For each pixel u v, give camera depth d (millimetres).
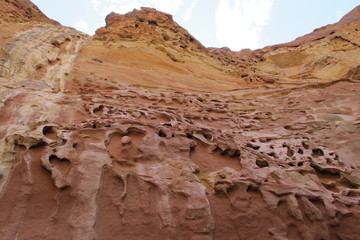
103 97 9609
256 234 3857
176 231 3678
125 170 4637
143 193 4230
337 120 9211
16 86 8672
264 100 13922
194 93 13969
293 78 28812
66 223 3607
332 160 6457
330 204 4297
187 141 5984
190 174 4684
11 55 11023
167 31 33188
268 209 4180
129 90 11484
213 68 26922
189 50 29562
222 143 6277
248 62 38406
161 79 16016
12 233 3363
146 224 3771
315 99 12133
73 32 22250
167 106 10188
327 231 3902
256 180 4613
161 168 4812
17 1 27922
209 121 9641
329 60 31516
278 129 9094
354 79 17031
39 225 3547
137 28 28438
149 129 6262
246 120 10203
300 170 5430
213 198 4277
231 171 5008
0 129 5203
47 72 11531
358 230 4023
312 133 8523
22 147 4727
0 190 3869
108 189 4258
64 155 4676
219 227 3850
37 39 15219
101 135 5637
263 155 6312
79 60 15047
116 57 19406
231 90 17078
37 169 4379
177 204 4031
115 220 3791
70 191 3992
